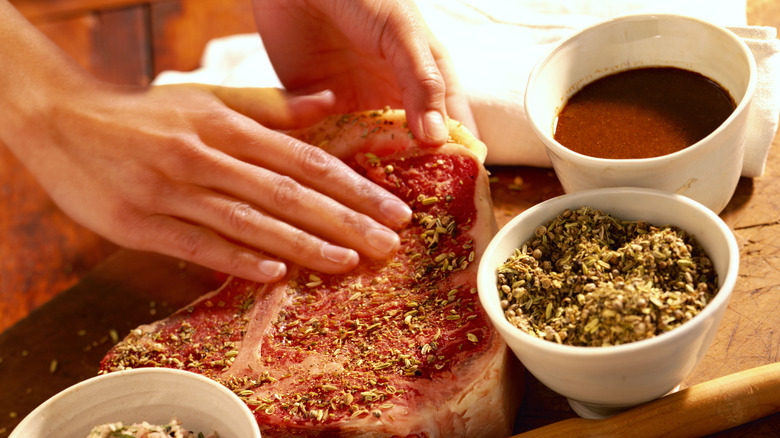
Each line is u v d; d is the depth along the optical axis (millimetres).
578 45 625
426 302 621
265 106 725
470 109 714
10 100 734
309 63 770
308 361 613
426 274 632
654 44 621
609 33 622
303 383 604
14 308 831
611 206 588
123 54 952
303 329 629
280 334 630
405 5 695
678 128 599
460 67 740
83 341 708
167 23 985
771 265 640
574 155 585
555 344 537
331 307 635
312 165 671
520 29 758
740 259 646
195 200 686
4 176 924
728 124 571
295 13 734
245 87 744
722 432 581
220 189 686
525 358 555
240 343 631
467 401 584
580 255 576
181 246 689
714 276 558
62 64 745
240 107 727
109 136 709
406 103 682
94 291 734
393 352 604
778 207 664
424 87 677
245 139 691
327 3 709
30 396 685
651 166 575
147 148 698
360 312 627
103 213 716
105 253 858
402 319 618
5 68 736
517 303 573
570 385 552
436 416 583
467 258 631
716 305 530
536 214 590
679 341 526
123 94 732
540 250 585
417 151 677
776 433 577
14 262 862
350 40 725
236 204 677
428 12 789
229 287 666
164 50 953
